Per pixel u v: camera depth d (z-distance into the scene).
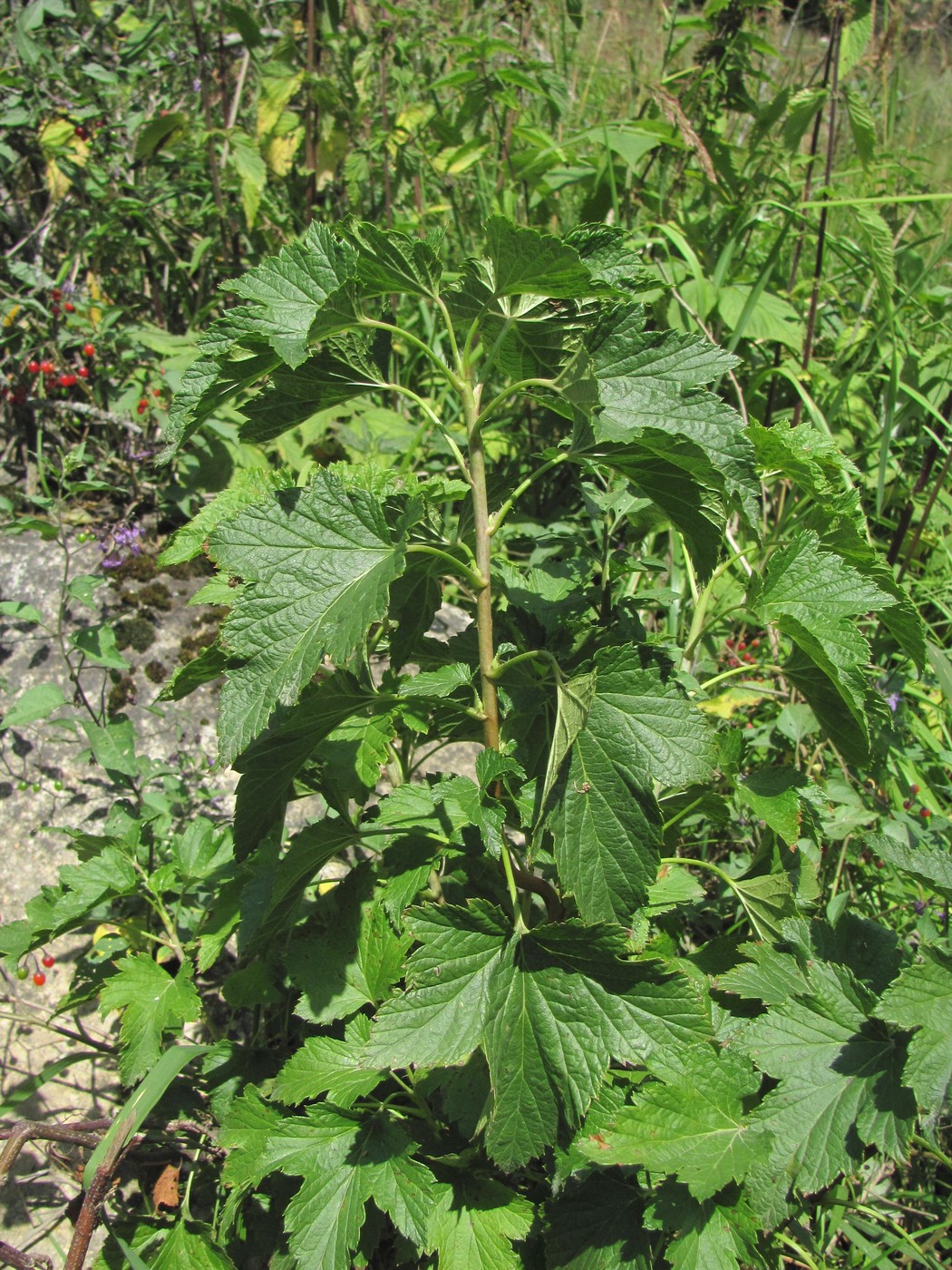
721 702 0.68
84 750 0.61
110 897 0.52
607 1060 0.40
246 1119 0.45
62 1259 0.52
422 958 0.40
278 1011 0.56
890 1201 0.53
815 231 0.87
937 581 0.81
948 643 0.81
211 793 0.62
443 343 0.95
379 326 0.41
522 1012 0.41
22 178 0.98
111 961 0.54
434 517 0.43
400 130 0.99
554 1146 0.41
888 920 0.63
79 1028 0.55
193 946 0.53
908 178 1.14
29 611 0.64
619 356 0.40
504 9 1.11
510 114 1.12
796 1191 0.50
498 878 0.50
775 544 0.53
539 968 0.41
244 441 0.45
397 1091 0.48
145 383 0.85
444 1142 0.46
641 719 0.42
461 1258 0.41
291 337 0.39
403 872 0.46
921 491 0.85
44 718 0.60
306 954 0.47
